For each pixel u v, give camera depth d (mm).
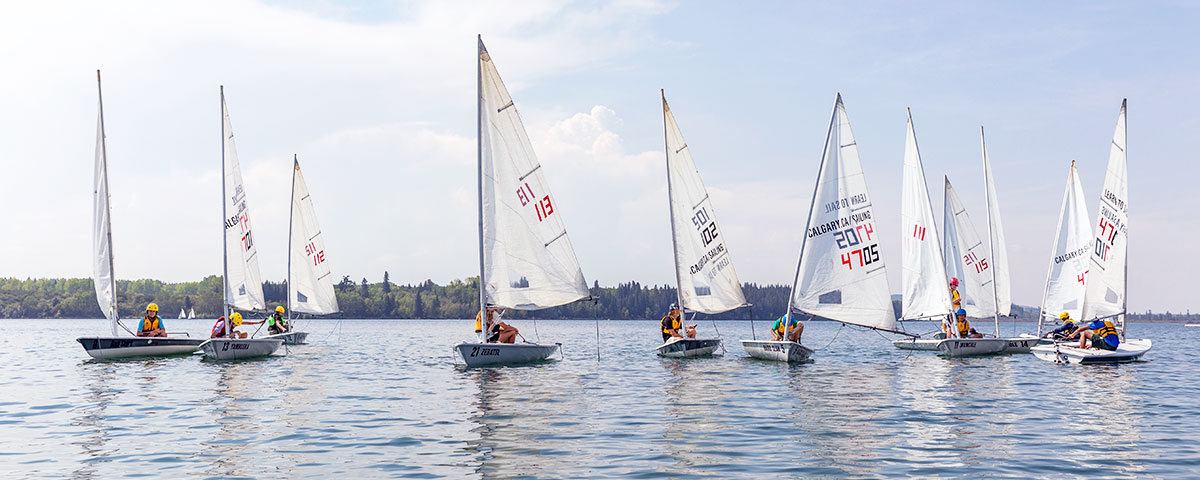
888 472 12195
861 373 27516
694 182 34688
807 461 12938
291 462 12836
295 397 20844
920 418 17203
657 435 15211
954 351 35969
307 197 56156
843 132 31906
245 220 43812
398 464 12695
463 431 15633
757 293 144375
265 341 34969
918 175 37594
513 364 30234
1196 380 25781
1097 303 37438
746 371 28281
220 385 23609
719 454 13484
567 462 12867
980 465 12641
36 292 174875
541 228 30656
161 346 34219
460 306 187000
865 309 31750
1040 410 18438
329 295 57250
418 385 23734
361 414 17797
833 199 31922
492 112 30250
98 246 32594
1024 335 44250
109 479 11688
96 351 32250
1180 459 13109
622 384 23844
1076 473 12133
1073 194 41438
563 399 20328
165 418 17234
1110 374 27688
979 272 49406
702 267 34812
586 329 110312
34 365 31469
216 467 12461
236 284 43156
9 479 11688
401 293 186750
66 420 16969
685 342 34438
